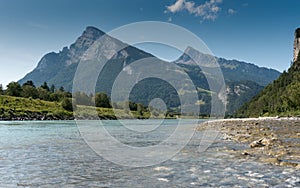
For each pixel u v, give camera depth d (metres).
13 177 10.98
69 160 14.59
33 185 9.85
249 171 11.31
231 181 9.89
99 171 11.94
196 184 9.66
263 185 9.29
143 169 12.27
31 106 101.56
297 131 30.56
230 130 34.06
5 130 40.03
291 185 9.21
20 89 124.62
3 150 18.58
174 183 9.86
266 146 17.77
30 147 20.14
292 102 101.12
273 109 114.31
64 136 29.14
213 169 11.91
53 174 11.43
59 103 114.31
